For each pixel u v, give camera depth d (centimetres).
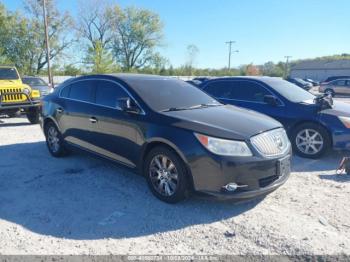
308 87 3584
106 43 5744
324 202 428
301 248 324
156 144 434
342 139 602
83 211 408
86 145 555
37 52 4575
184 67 6109
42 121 663
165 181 426
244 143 390
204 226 371
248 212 402
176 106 475
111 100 511
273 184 406
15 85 1044
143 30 5919
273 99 671
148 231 362
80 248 330
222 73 7031
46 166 585
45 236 352
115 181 508
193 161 392
